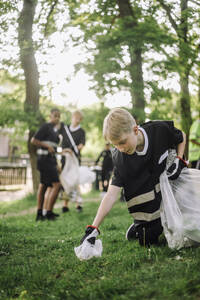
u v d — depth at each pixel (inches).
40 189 268.4
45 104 379.6
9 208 393.4
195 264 101.9
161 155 114.3
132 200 118.9
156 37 163.2
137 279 97.2
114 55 168.2
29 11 209.2
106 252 134.3
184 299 82.0
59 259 132.4
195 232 111.6
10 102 355.6
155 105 244.5
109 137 98.4
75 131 295.4
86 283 101.2
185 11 207.0
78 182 281.6
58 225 228.8
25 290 100.6
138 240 137.3
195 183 121.2
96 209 328.5
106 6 212.2
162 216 116.9
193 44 206.4
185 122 252.4
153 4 212.2
